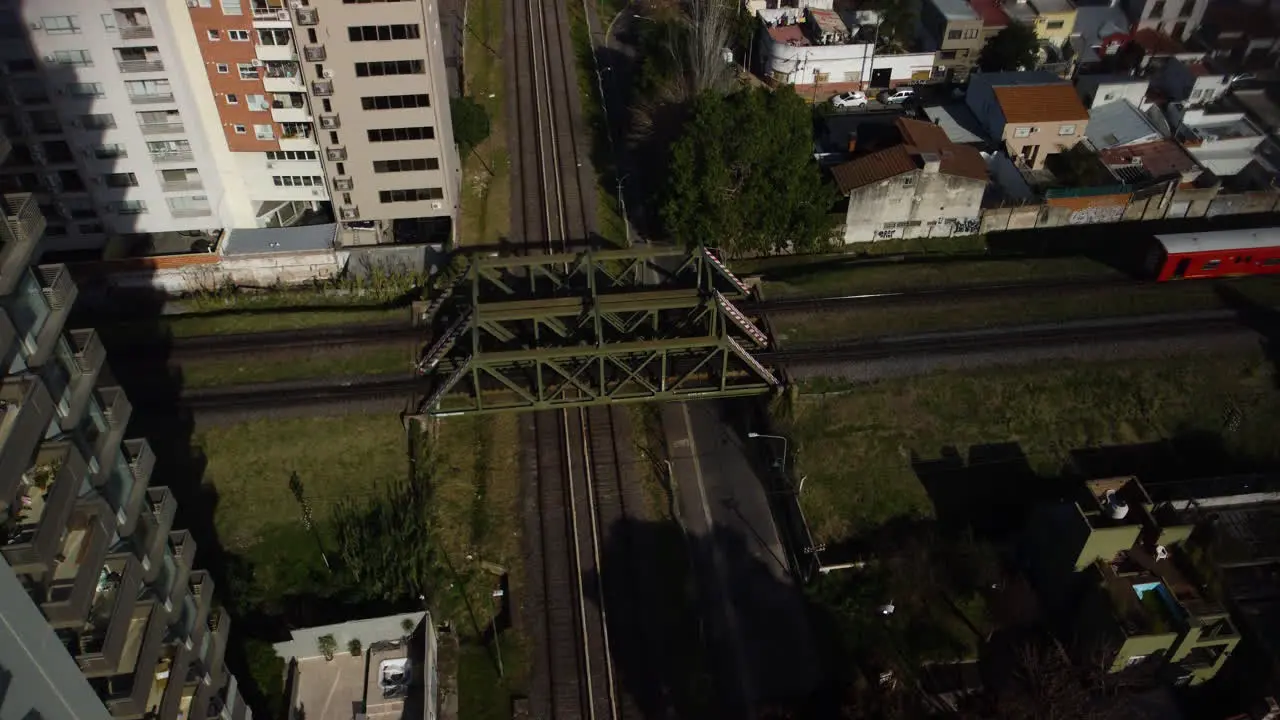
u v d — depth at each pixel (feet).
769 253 191.31
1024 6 257.75
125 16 148.97
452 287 164.86
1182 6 254.06
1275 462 149.89
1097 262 182.60
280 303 174.70
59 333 75.56
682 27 236.63
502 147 222.48
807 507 141.59
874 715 115.44
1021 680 119.44
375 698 115.24
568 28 274.36
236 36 159.63
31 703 67.31
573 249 192.13
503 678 121.60
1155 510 121.90
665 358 144.97
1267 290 173.68
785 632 127.75
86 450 79.41
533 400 147.95
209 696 94.84
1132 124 221.25
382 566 129.80
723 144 182.70
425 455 146.20
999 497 144.25
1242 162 215.72
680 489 146.51
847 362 158.20
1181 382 158.51
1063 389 157.17
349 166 175.42
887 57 247.09
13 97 153.89
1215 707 113.29
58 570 76.13
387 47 161.38
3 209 69.82
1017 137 214.07
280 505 140.15
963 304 170.19
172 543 93.97
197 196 173.37
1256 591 120.98
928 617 127.85
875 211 190.29
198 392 151.53
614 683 120.98
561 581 132.57
